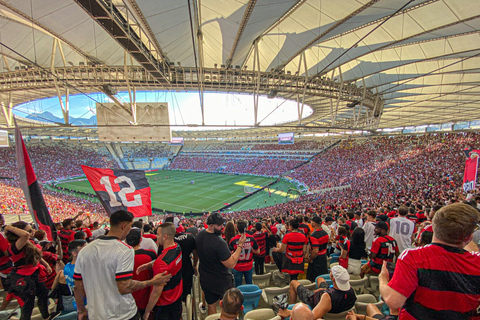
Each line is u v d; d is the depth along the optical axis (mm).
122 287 2498
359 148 53625
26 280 3824
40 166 59125
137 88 19781
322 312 3029
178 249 3271
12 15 11523
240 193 46625
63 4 10617
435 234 1945
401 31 14070
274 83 19828
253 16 10641
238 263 5070
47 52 17938
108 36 15180
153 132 19125
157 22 11258
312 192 39062
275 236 7719
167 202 41125
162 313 3152
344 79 22078
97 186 5551
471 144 36406
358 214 10391
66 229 6848
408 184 26609
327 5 11547
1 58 18031
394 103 31219
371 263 5004
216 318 3145
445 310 1790
